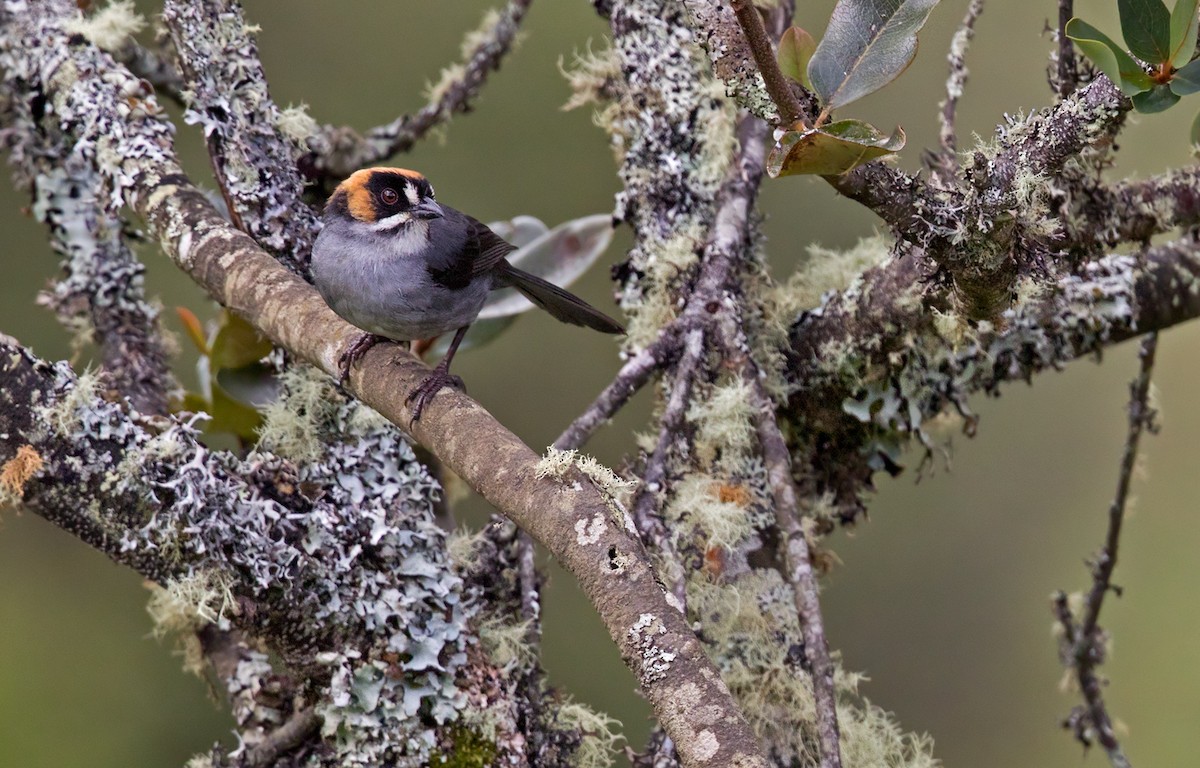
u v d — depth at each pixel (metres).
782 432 7.78
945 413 8.34
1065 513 13.66
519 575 6.43
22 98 8.00
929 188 5.36
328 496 6.25
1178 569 12.95
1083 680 7.98
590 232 8.38
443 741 5.80
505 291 8.95
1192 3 4.88
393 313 7.79
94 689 12.30
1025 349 7.46
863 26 4.81
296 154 7.69
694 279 7.29
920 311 7.16
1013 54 12.61
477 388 13.23
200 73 7.27
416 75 13.66
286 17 13.52
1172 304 7.55
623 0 7.81
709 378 6.89
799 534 5.97
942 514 13.90
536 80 13.48
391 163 13.30
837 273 7.91
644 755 6.23
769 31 7.71
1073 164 6.81
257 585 5.75
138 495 5.67
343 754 5.82
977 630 13.34
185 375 12.54
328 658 5.83
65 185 8.16
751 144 7.64
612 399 6.69
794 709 6.39
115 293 8.12
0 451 5.58
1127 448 7.90
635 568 4.83
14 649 12.34
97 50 7.61
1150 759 12.04
